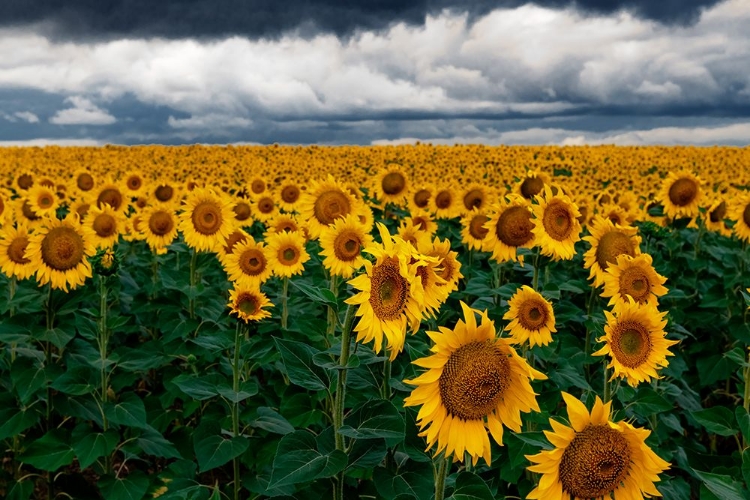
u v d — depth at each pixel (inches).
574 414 99.7
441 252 203.9
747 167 1233.4
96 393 215.5
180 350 262.1
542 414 187.0
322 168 1008.2
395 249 118.0
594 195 625.6
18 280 280.4
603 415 100.3
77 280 230.8
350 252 237.5
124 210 410.9
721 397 318.3
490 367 105.1
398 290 116.9
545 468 100.0
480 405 105.8
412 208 444.8
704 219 419.5
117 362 209.5
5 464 267.1
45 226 227.9
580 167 1130.0
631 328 170.2
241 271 286.8
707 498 150.9
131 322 325.7
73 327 219.0
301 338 240.7
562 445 99.8
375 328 116.8
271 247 285.4
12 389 219.1
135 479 207.8
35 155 1446.9
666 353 169.2
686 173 407.2
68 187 572.1
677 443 259.3
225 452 179.8
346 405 200.4
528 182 343.9
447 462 120.9
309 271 343.9
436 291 120.3
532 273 254.4
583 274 339.6
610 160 1300.4
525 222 254.2
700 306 320.2
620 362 169.6
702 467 223.9
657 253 316.2
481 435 107.2
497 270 272.7
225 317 282.8
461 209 402.3
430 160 1268.5
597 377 252.7
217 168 1048.8
